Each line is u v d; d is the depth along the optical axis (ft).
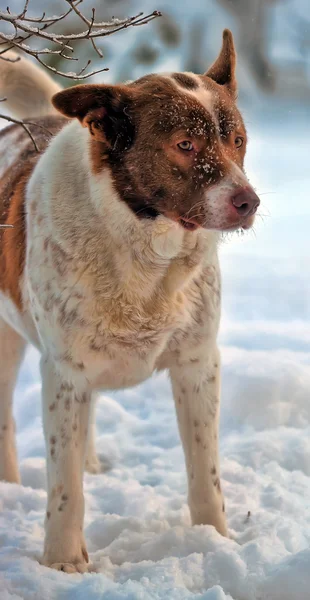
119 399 12.52
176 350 9.77
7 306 10.45
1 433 10.81
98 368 9.67
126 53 24.86
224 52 9.94
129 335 9.58
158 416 12.17
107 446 11.50
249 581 8.92
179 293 9.61
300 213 23.73
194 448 9.85
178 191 9.34
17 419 12.24
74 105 9.43
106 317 9.52
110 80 24.14
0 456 10.80
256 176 27.48
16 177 10.52
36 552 9.60
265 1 34.22
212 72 9.93
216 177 9.28
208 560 9.14
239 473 10.69
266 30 34.45
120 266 9.48
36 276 9.67
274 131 34.68
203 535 9.50
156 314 9.57
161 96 9.41
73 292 9.51
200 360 9.80
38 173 9.89
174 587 8.84
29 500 10.34
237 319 15.20
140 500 10.28
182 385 9.89
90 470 11.14
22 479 10.96
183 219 9.37
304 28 36.06
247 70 34.06
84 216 9.50
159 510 10.11
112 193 9.44
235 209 9.22
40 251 9.66
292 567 8.88
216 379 9.86
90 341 9.56
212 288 9.75
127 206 9.43
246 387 11.87
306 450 11.03
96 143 9.52
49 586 8.94
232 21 33.19
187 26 30.81
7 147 10.96
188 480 9.90
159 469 11.10
